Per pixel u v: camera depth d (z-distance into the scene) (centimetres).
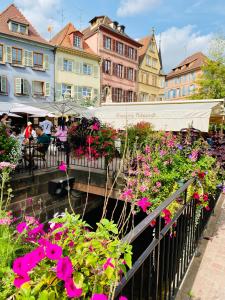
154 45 3944
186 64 5216
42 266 113
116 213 929
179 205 336
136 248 555
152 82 3894
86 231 151
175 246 254
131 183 407
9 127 615
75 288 104
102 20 3228
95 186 687
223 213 477
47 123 1245
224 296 250
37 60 2420
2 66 2200
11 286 119
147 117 1262
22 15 2469
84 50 2839
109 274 113
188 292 255
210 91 2514
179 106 1256
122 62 3309
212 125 1592
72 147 713
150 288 188
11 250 158
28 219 198
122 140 672
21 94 2319
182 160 440
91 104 2247
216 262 311
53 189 662
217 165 489
